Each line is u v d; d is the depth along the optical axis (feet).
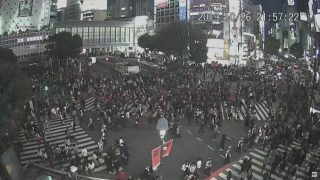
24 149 103.40
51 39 305.53
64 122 129.18
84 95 170.40
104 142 106.52
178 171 89.76
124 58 342.85
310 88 179.11
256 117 142.20
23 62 363.56
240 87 180.45
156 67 263.90
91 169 86.48
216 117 129.70
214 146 109.19
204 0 378.12
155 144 109.29
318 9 236.43
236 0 353.72
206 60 295.89
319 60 183.42
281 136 110.42
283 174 90.33
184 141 112.88
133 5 593.83
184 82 187.01
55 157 94.68
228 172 87.76
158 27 474.90
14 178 54.03
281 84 198.39
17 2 450.30
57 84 188.03
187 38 289.12
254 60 321.52
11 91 87.81
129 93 158.51
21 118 106.11
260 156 101.60
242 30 370.32
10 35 373.61
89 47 465.06
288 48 539.29
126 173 86.84
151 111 129.39
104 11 625.00
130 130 122.72
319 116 128.98
